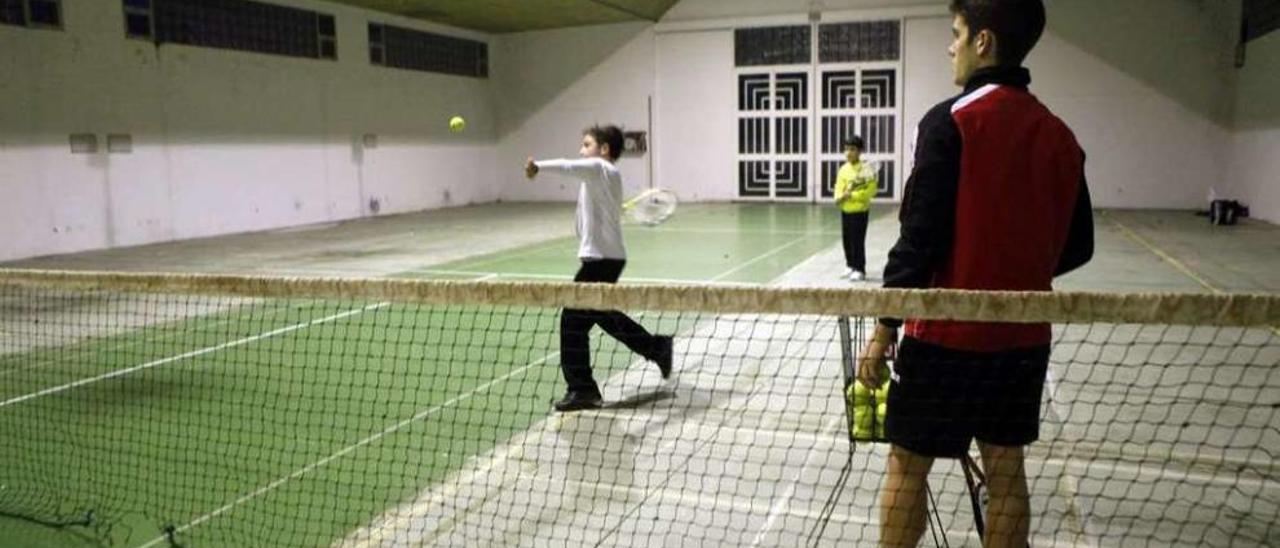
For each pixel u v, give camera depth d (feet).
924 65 71.77
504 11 72.79
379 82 69.51
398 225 61.87
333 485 14.67
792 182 76.79
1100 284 34.19
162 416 18.69
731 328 25.84
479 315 28.25
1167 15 65.31
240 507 13.84
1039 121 8.04
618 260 19.11
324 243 51.21
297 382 21.02
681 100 78.95
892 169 73.87
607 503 13.61
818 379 20.45
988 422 8.35
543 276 37.86
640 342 19.35
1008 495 8.58
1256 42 59.47
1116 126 67.62
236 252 47.39
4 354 24.52
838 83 74.28
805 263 40.42
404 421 17.90
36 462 16.03
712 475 14.66
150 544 12.59
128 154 50.55
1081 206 8.62
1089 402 18.20
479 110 82.33
